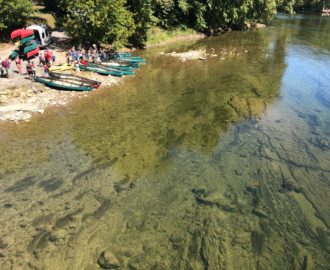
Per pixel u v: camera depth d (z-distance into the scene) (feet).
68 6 102.99
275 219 38.65
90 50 100.42
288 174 47.55
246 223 37.91
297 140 57.52
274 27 202.59
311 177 46.85
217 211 39.83
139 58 111.65
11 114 65.26
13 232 36.11
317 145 55.72
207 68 106.32
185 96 79.71
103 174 47.11
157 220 38.19
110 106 72.43
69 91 78.89
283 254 33.76
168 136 58.95
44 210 39.60
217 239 35.50
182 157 52.08
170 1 150.10
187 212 39.58
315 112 69.72
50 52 94.12
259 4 202.08
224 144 56.34
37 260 32.53
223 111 70.54
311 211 40.09
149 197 42.27
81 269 31.58
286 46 141.49
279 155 52.70
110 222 37.78
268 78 94.68
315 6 298.56
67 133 59.47
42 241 34.91
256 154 53.01
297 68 104.88
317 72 99.76
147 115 68.03
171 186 44.68
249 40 159.84
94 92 80.53
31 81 79.87
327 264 32.73
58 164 49.49
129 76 94.89
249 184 45.24
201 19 166.91
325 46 139.64
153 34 144.97
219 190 43.93
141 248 34.17
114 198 41.93
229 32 186.09
